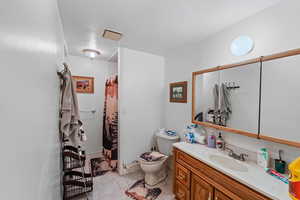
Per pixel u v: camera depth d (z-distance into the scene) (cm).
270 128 118
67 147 188
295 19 105
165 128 256
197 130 190
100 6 124
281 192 86
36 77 56
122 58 224
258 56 128
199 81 187
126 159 228
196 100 190
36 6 56
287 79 109
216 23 149
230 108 150
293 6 106
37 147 57
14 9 35
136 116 239
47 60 78
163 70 266
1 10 29
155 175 201
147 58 249
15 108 36
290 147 108
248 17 136
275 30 116
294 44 106
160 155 203
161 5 122
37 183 56
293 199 67
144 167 189
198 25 154
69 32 175
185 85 212
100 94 307
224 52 159
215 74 167
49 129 84
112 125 250
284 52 109
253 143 132
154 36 183
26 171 44
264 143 124
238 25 145
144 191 185
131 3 120
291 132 107
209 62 176
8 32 32
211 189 123
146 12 133
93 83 298
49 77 84
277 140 112
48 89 81
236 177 103
